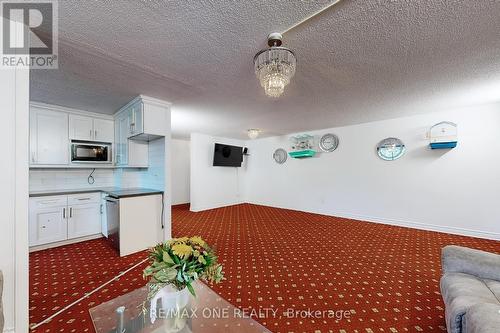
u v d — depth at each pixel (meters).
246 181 7.13
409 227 4.01
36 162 2.98
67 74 2.16
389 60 1.93
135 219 2.88
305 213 5.39
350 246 3.09
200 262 1.07
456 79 2.35
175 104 3.19
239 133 5.90
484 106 3.31
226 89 2.60
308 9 1.31
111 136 3.69
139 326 1.12
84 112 3.42
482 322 0.86
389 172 4.25
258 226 4.22
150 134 2.90
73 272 2.31
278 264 2.52
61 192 3.07
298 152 5.37
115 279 2.17
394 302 1.80
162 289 1.13
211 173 6.20
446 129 3.58
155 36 1.57
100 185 3.82
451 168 3.60
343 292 1.94
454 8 1.31
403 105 3.30
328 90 2.65
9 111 1.33
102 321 1.16
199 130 5.43
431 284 2.07
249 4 1.26
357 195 4.69
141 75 2.20
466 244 3.10
